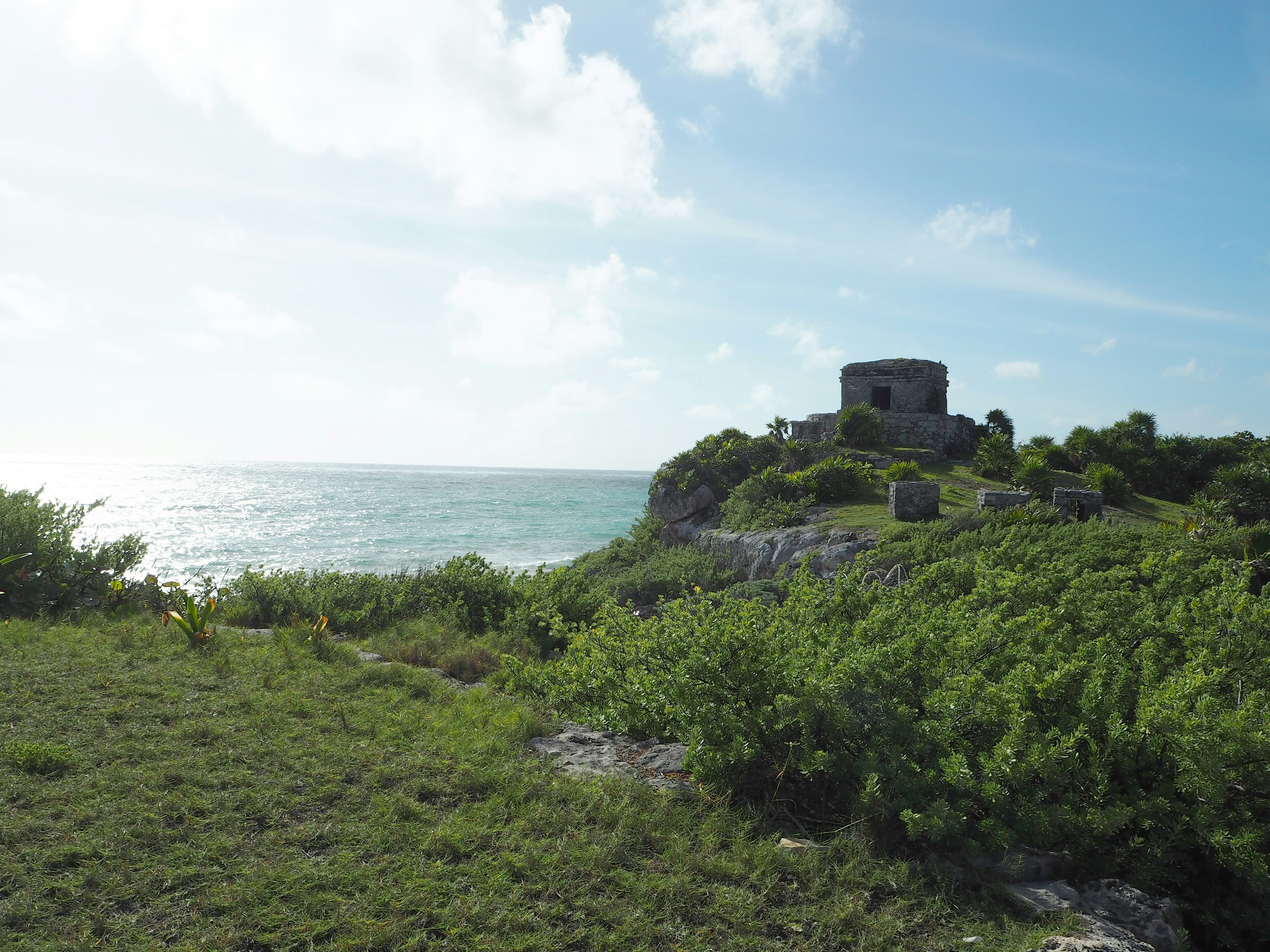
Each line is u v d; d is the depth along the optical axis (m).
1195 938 4.21
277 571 12.10
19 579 8.89
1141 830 4.39
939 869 4.13
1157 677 5.22
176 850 3.72
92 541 10.15
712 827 4.46
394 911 3.42
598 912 3.55
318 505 85.25
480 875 3.76
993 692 4.64
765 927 3.56
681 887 3.80
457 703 6.65
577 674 7.70
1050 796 4.40
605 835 4.25
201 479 157.00
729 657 5.46
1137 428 41.41
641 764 5.71
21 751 4.45
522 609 11.98
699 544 29.50
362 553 42.72
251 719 5.55
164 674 6.44
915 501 23.53
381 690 6.84
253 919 3.29
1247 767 4.19
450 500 104.75
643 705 6.36
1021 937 3.51
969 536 16.55
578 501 111.50
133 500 80.38
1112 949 3.40
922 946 3.46
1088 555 12.27
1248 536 14.80
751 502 31.20
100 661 6.67
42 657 6.63
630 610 9.47
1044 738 4.37
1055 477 34.81
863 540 20.86
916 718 5.13
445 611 11.95
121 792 4.24
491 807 4.48
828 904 3.76
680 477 36.69
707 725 5.10
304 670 7.23
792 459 37.31
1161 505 32.34
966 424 47.16
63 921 3.16
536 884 3.72
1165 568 8.77
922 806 4.38
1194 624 6.15
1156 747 4.27
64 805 4.04
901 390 45.81
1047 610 6.32
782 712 5.02
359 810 4.34
